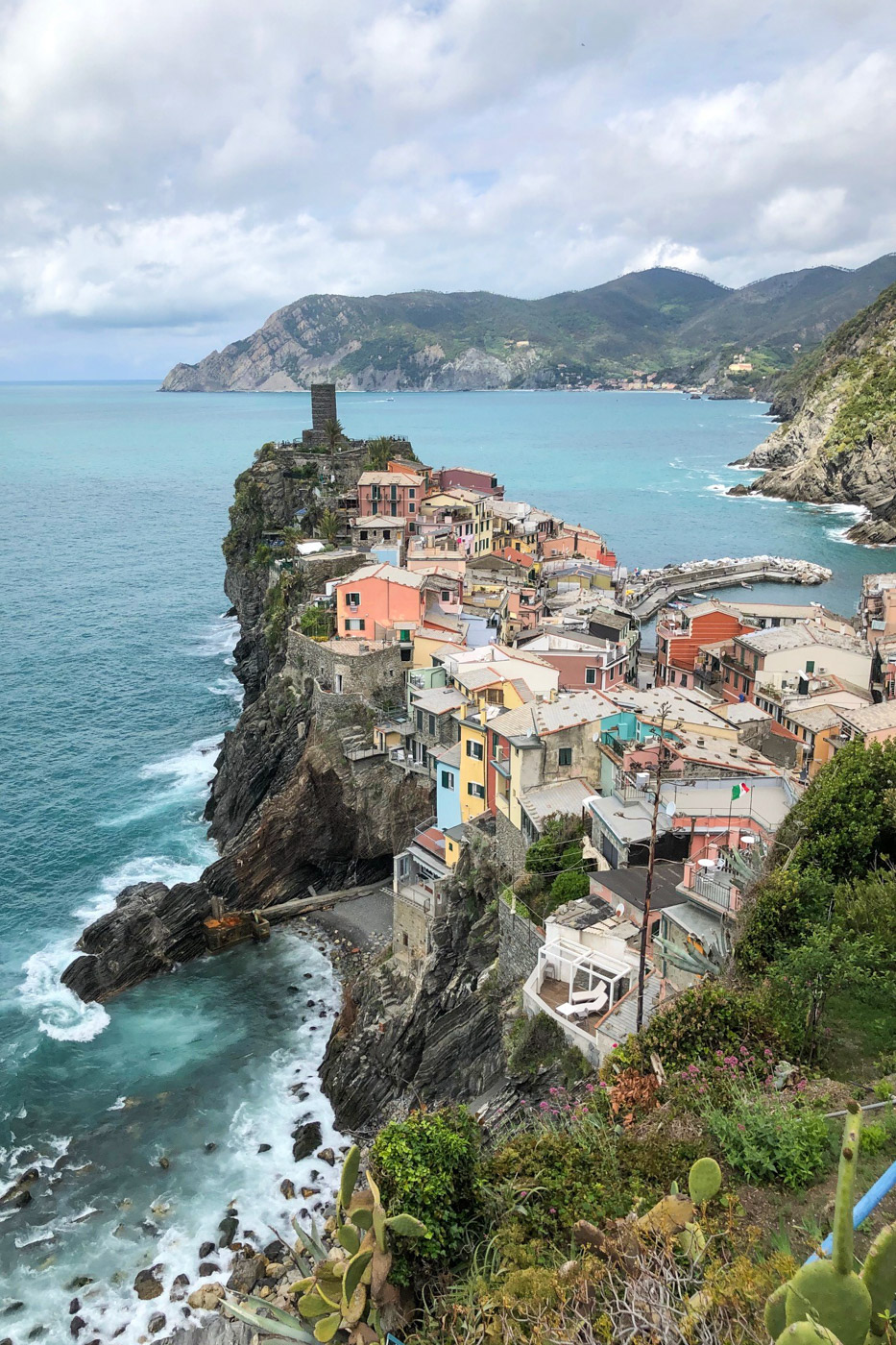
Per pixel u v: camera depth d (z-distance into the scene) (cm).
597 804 5747
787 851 4603
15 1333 4931
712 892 4550
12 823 10394
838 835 4419
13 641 16675
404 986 7094
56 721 13238
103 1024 7412
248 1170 5994
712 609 12331
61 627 17538
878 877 4134
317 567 12781
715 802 5506
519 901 5600
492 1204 2900
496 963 5944
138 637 17075
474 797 7694
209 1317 4909
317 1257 3120
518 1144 3084
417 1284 2741
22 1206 5738
